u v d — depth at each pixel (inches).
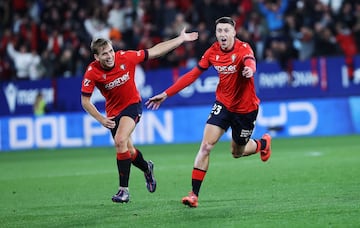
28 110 3016.7
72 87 2970.0
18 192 1496.1
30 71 3129.9
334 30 3002.0
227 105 1176.2
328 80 2834.6
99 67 1213.7
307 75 2837.1
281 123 2780.5
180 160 2068.2
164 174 1704.0
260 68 2837.1
